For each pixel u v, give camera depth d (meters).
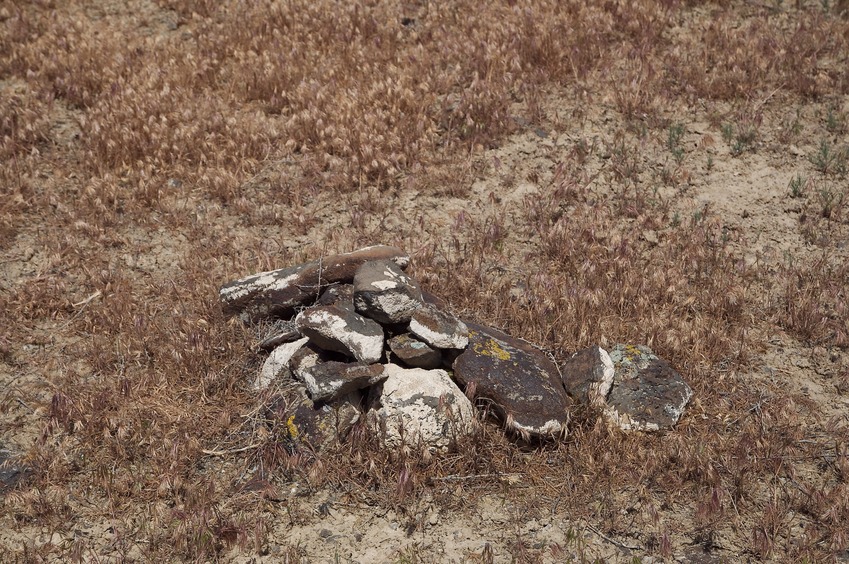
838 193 7.75
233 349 6.04
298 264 6.83
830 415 5.71
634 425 5.50
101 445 5.46
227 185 7.87
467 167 7.95
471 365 5.48
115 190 7.80
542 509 5.06
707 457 5.18
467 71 9.33
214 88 9.40
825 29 9.89
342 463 5.24
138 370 6.04
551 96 9.05
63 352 6.24
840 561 4.72
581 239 7.16
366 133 8.21
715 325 6.34
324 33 9.98
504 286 6.56
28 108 8.73
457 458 5.26
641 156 8.26
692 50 9.65
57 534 4.96
